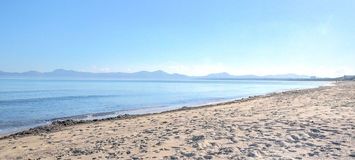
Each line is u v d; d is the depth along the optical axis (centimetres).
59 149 1216
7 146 1342
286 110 2298
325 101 3055
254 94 6519
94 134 1603
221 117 2077
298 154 925
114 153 1048
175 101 4688
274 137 1184
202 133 1339
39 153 1159
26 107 3538
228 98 5338
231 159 889
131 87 10325
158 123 1959
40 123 2386
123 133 1578
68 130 1792
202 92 7488
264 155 919
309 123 1512
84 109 3466
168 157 946
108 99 4944
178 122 1942
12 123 2367
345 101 2962
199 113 2520
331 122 1538
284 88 9700
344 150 970
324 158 880
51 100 4494
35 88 8206
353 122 1535
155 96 5862
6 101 4166
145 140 1266
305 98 3703
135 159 946
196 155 947
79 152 1111
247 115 2092
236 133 1302
